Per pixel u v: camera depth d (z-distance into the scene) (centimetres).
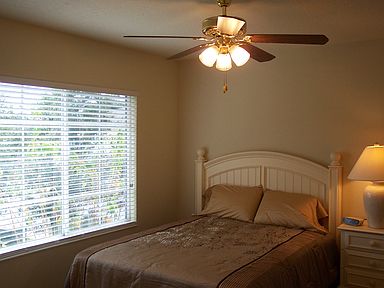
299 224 348
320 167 376
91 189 371
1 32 292
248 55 232
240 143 432
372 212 326
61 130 341
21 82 304
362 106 361
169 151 464
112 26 317
